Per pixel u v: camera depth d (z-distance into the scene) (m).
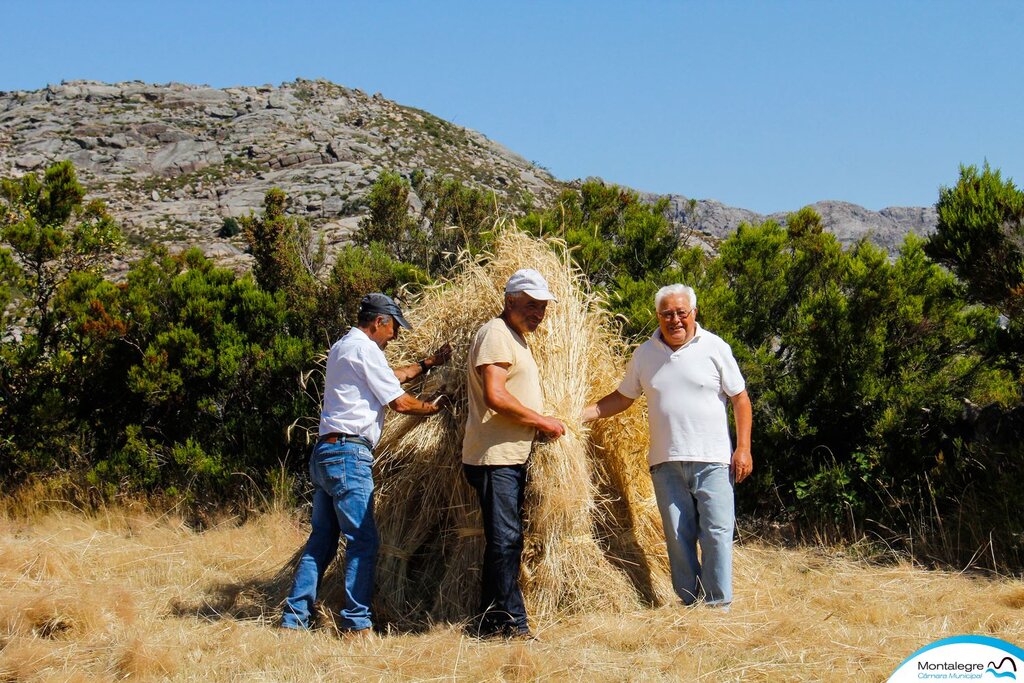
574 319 5.66
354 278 9.25
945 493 6.99
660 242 9.20
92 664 4.25
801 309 8.06
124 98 65.56
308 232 13.93
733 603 5.27
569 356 5.46
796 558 6.57
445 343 5.67
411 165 53.41
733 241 8.77
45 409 8.44
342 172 48.28
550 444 5.14
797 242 9.06
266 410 8.73
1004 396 7.31
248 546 6.93
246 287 9.45
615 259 9.12
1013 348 7.25
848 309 7.78
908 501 7.03
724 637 4.56
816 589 5.65
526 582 5.13
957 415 7.38
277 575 5.83
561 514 5.17
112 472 8.39
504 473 4.83
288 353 8.59
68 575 5.99
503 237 6.04
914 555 6.52
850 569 6.21
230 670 4.23
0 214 9.56
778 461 7.66
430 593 5.36
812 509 7.35
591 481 5.66
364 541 4.98
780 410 7.67
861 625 4.82
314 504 5.23
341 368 5.08
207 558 6.60
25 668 4.14
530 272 4.90
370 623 4.92
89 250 9.95
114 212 42.50
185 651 4.48
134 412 9.01
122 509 8.05
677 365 5.21
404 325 5.32
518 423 4.85
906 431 7.28
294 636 4.72
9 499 8.19
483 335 4.84
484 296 5.67
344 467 5.00
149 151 54.62
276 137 57.25
